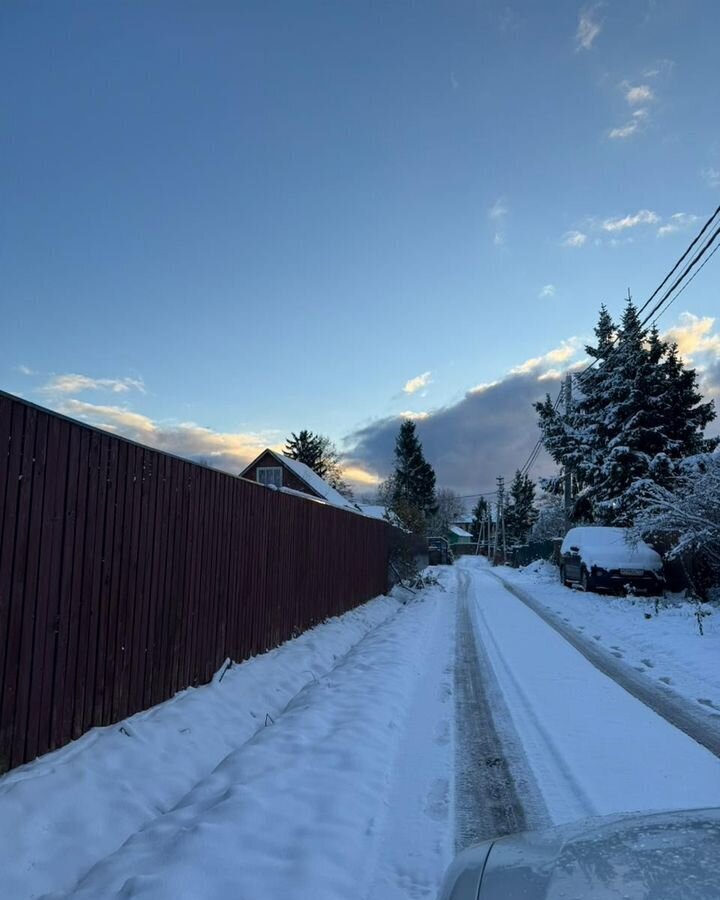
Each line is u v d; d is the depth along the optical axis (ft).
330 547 40.34
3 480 12.89
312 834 11.91
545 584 78.23
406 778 15.48
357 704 20.80
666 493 52.47
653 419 77.25
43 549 14.08
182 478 20.97
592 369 85.25
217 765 16.70
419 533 116.57
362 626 41.96
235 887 10.11
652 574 56.90
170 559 20.08
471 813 13.58
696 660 28.53
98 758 14.53
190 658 21.35
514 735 18.70
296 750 16.37
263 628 28.30
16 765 13.19
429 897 10.37
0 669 12.78
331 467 231.09
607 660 29.96
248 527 26.91
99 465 16.28
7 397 13.00
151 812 13.62
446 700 22.77
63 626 14.75
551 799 14.24
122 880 10.37
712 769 15.84
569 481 93.50
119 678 17.08
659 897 5.86
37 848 11.12
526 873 6.83
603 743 17.88
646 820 8.14
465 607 53.31
